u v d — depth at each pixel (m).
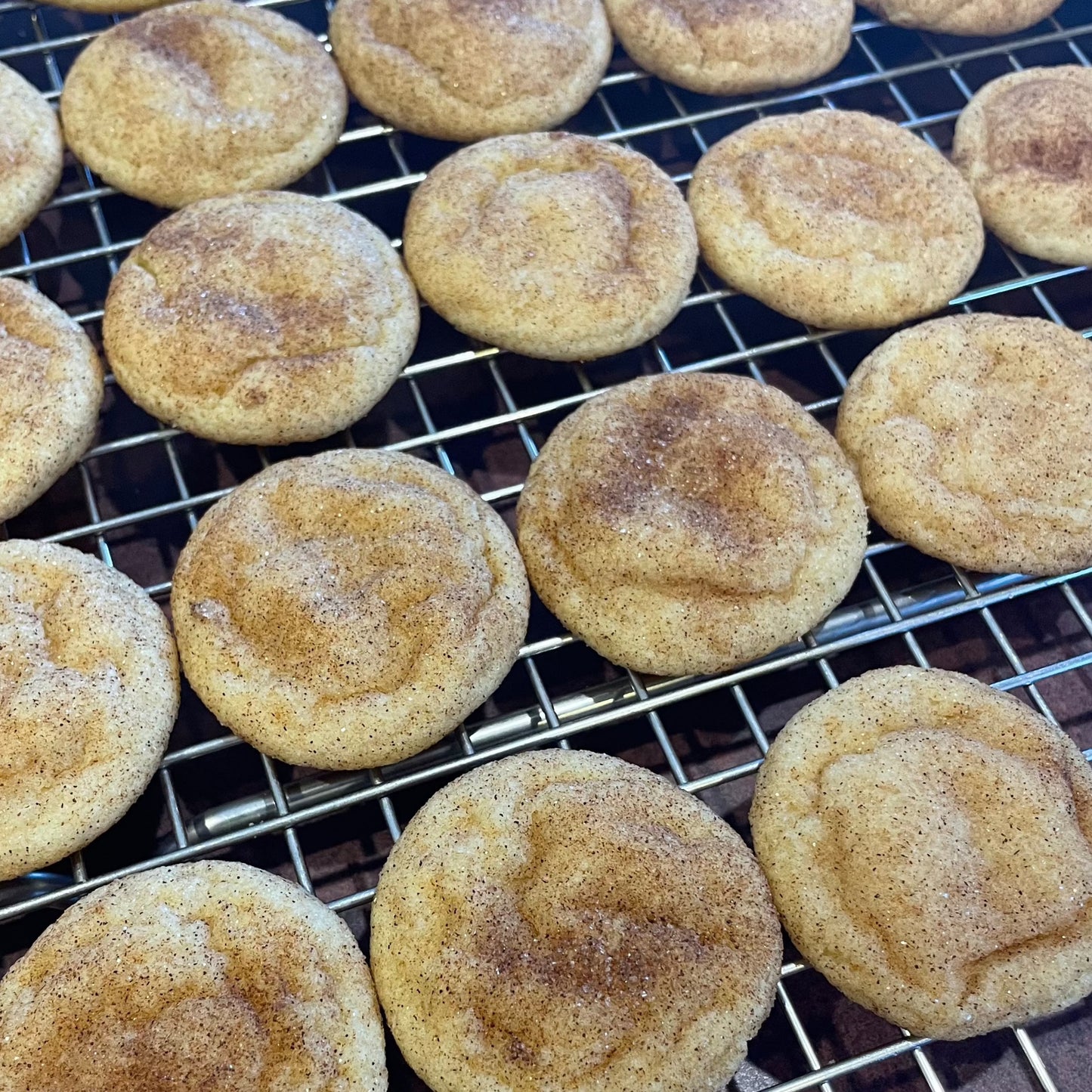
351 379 0.28
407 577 0.25
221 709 0.25
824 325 0.31
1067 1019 0.26
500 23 0.33
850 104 0.38
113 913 0.23
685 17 0.34
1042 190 0.32
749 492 0.27
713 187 0.32
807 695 0.30
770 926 0.23
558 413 0.33
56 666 0.25
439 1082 0.22
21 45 0.37
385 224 0.35
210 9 0.33
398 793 0.28
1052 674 0.27
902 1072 0.26
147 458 0.31
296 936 0.23
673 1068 0.22
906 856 0.23
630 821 0.24
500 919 0.23
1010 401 0.29
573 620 0.26
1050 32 0.38
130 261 0.30
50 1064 0.21
